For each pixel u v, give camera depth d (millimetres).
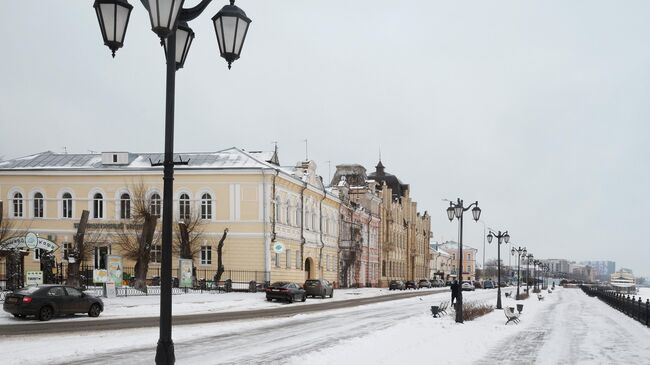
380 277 87000
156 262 52344
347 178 81812
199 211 51500
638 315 32406
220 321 27250
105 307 31266
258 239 51406
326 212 66625
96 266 53156
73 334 20438
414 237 107938
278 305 40094
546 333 24812
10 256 39031
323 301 46938
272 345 18906
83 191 54219
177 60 8969
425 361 15562
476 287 114562
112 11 7582
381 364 14867
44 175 54625
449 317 30812
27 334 20109
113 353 16469
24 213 54812
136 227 51250
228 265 51625
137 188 52000
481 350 18500
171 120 8117
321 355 16203
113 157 54969
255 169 51438
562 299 66688
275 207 52969
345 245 71062
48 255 41188
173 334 21547
